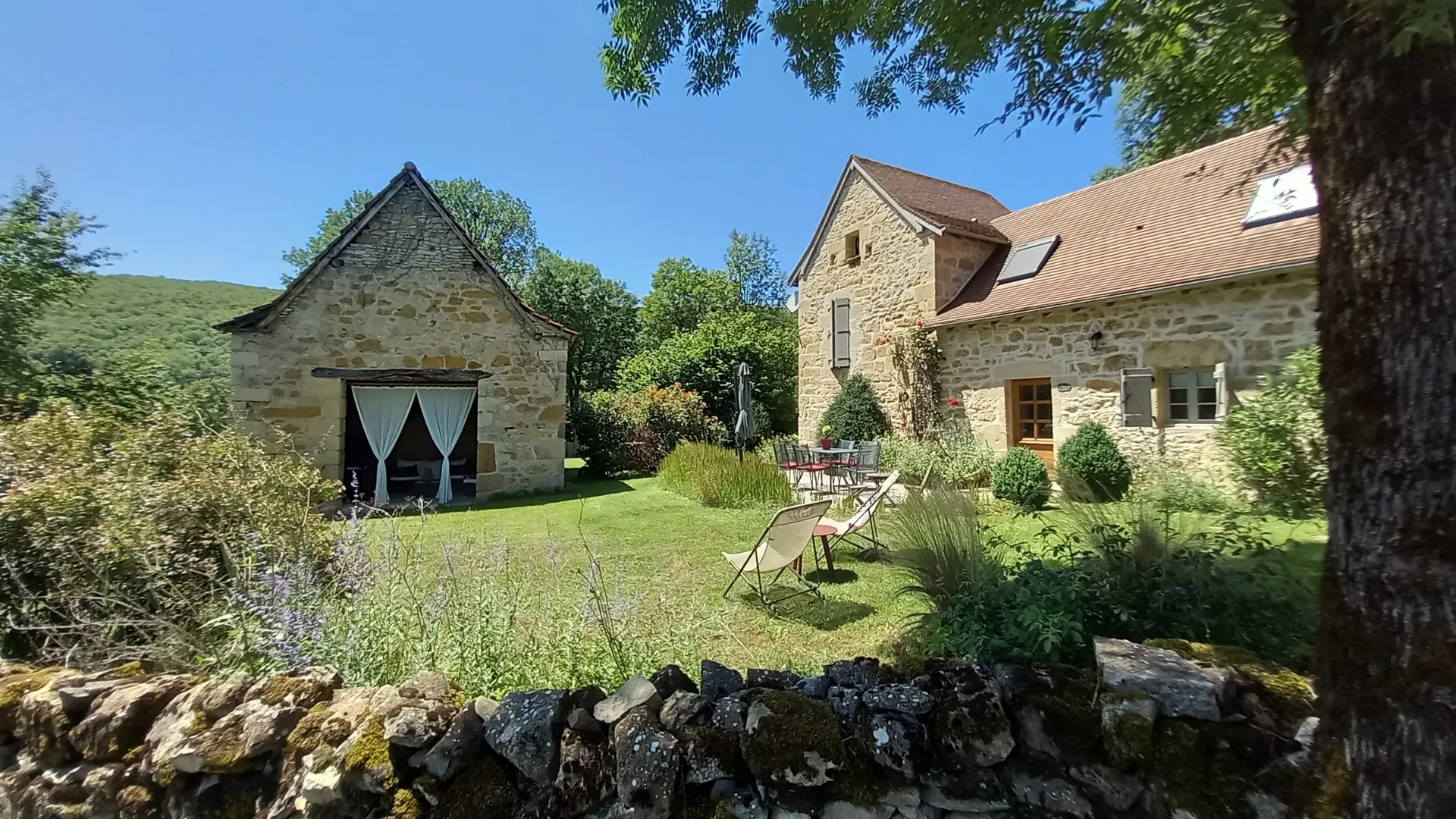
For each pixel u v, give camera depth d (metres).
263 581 2.92
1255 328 7.39
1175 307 8.15
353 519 4.03
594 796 1.75
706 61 3.35
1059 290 9.77
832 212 14.77
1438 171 1.33
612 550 6.03
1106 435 8.07
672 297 34.00
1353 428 1.46
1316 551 3.95
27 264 11.46
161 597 3.11
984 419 10.93
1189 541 2.78
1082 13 2.54
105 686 2.22
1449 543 1.31
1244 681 1.71
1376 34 1.38
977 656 2.18
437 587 3.24
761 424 19.97
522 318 10.97
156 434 4.45
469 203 29.59
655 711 1.90
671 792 1.75
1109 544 2.59
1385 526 1.39
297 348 10.04
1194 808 1.54
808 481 10.56
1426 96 1.33
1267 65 2.53
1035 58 2.80
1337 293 1.50
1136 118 3.69
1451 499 1.31
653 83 3.46
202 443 4.48
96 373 9.83
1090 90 2.80
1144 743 1.62
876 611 4.22
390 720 1.82
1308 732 1.55
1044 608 2.17
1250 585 2.40
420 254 10.59
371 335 10.35
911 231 12.43
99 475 3.71
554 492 10.99
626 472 14.16
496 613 2.82
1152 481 7.28
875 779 1.79
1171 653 1.85
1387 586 1.38
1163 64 2.86
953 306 11.79
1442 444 1.32
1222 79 2.77
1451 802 1.27
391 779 1.74
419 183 10.66
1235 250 7.73
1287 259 6.90
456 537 6.19
